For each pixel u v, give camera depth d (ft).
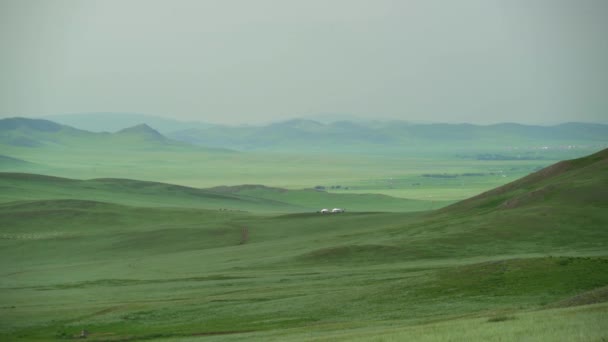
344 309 207.41
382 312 197.26
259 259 395.75
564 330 125.29
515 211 436.35
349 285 265.75
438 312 188.14
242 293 263.70
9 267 437.58
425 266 316.40
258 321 203.51
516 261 228.22
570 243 364.38
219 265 385.70
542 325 131.85
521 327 133.08
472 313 178.70
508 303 188.65
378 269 317.01
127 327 212.84
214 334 187.11
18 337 206.90
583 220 401.90
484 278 217.56
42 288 329.11
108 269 403.34
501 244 371.76
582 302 164.35
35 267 433.89
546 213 418.10
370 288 235.61
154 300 263.29
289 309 216.74
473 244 375.66
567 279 204.03
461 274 227.40
